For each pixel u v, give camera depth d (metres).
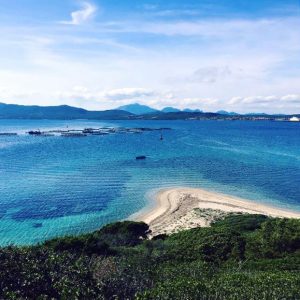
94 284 21.73
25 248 27.08
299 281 24.30
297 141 197.00
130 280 23.84
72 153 140.00
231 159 122.06
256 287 22.89
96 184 83.38
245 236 39.44
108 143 179.38
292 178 90.00
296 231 36.56
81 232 52.78
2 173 97.94
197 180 86.88
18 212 62.56
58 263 24.11
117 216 60.41
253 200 69.56
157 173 95.88
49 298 20.34
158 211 62.62
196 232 41.12
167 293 21.30
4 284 20.48
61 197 72.25
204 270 28.33
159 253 34.16
